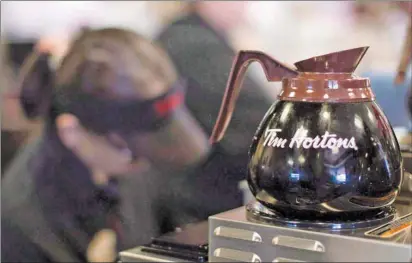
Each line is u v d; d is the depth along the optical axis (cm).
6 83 86
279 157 51
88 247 91
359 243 46
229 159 96
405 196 61
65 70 89
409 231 49
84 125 90
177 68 94
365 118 51
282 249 49
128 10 91
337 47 103
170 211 95
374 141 50
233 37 98
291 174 50
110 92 90
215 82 96
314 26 103
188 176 96
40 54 88
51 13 88
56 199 90
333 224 50
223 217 53
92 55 89
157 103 93
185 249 57
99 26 90
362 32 103
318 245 48
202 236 60
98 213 91
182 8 94
